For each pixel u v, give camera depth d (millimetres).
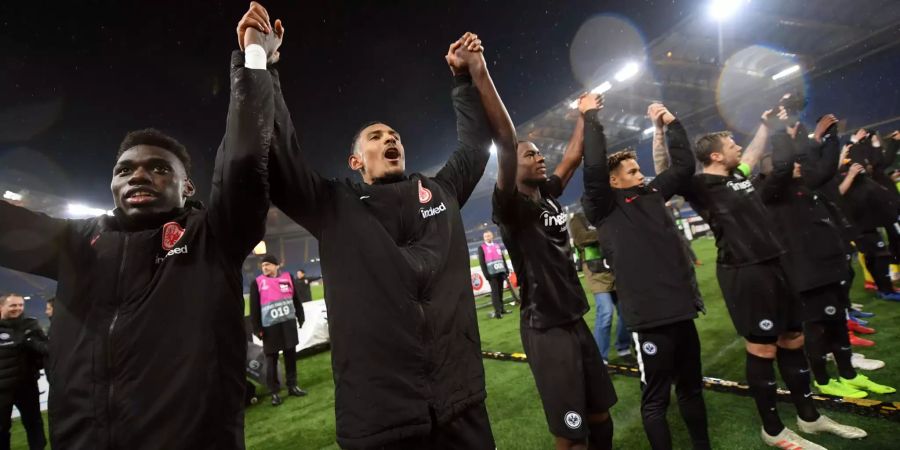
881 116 19219
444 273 1328
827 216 3066
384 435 1113
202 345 1155
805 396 2387
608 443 2070
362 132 1623
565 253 2113
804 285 2938
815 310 2924
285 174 1259
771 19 19156
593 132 2389
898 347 3381
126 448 1055
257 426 3939
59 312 1169
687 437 2541
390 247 1262
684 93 24547
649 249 2248
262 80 1192
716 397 3014
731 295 2406
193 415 1097
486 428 1276
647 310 2168
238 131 1137
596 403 2002
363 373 1165
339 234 1298
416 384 1162
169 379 1107
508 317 7621
